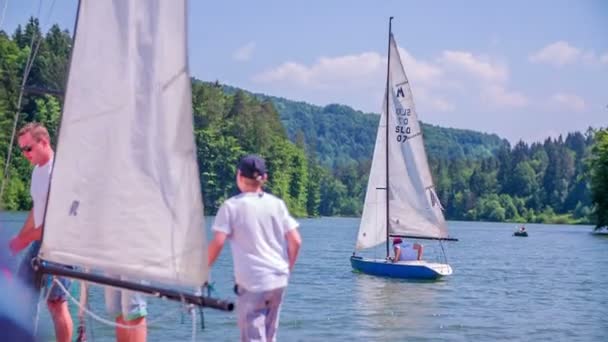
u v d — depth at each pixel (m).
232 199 7.27
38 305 8.09
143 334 8.12
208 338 14.83
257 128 126.62
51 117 54.59
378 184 32.38
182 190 6.91
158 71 7.04
